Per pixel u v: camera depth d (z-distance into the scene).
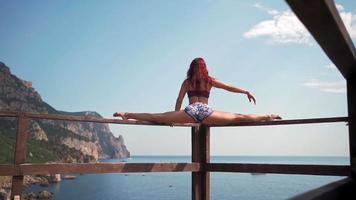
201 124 5.49
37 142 138.50
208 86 5.19
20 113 3.87
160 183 126.88
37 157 119.31
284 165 4.85
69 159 141.00
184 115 4.91
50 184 108.75
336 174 4.42
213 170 5.36
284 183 117.81
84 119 4.32
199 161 5.43
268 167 4.97
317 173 4.57
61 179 137.12
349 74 2.72
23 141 3.89
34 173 3.91
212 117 4.98
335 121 4.27
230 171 5.23
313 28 1.32
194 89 5.12
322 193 1.48
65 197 76.06
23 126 3.89
